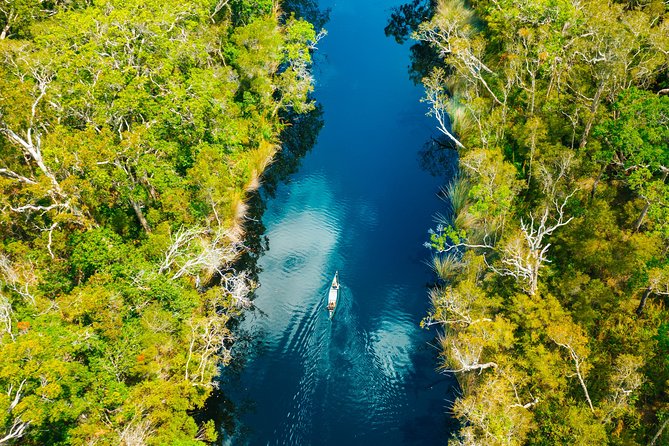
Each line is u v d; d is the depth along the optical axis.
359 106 61.56
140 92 36.31
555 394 28.95
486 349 32.50
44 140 33.53
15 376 21.89
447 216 46.84
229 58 53.31
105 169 33.91
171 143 38.50
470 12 65.00
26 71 36.16
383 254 43.72
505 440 26.52
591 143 41.03
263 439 31.83
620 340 31.94
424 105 60.97
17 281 29.62
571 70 45.72
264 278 41.84
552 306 31.92
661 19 48.78
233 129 43.78
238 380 34.88
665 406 29.61
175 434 27.86
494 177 39.69
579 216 37.53
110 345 28.64
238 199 45.72
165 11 42.66
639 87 44.72
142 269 32.03
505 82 51.66
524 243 36.78
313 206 49.06
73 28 39.12
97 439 25.12
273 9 68.19
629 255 33.66
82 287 30.94
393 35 73.81
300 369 35.47
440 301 35.94
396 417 32.62
